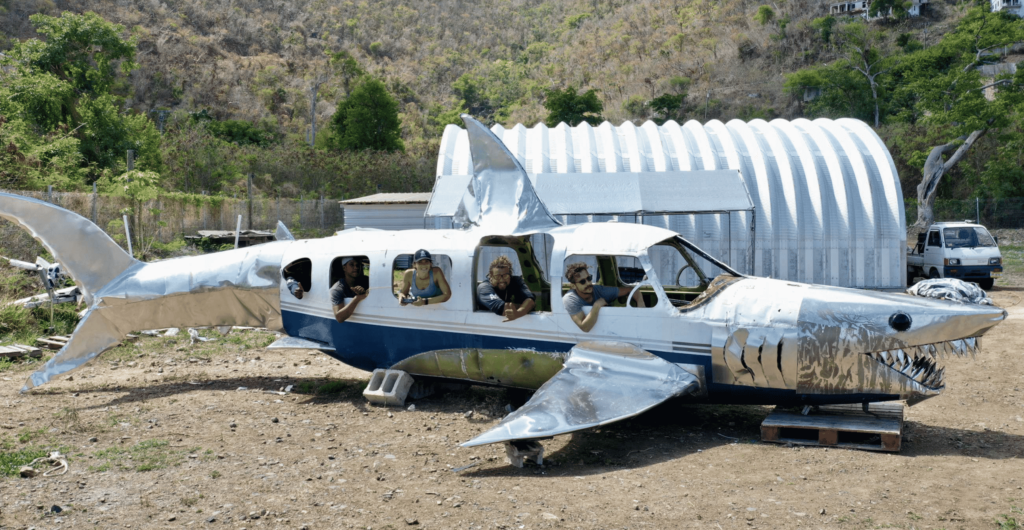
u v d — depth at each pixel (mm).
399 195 23906
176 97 105812
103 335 8234
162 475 5203
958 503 4398
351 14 189375
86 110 32500
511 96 141125
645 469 5277
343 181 44781
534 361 6770
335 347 7781
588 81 125875
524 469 5332
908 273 22156
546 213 7465
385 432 6391
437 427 6570
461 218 7707
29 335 11156
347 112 65250
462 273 7086
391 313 7402
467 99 142250
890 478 4914
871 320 5695
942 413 6918
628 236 6684
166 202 22109
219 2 161000
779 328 5871
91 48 36750
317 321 7805
